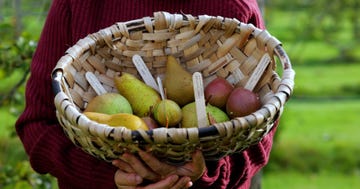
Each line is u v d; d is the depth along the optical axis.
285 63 1.74
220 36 1.88
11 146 5.19
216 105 1.83
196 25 1.87
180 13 2.03
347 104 12.55
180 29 1.88
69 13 2.06
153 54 1.90
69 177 2.00
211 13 2.03
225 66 1.88
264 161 2.13
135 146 1.57
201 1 2.03
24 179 3.88
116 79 1.85
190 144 1.55
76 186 2.04
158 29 1.88
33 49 3.52
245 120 1.54
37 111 2.07
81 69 1.85
